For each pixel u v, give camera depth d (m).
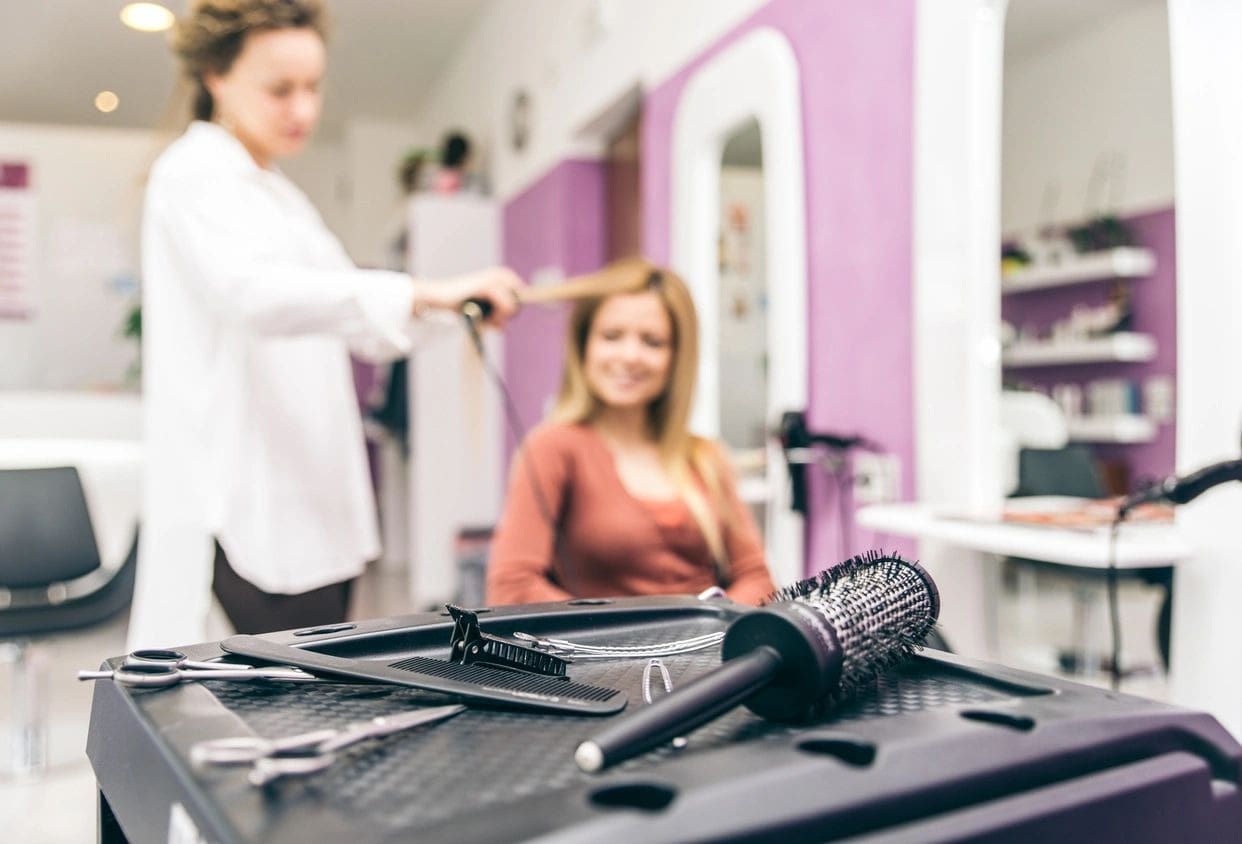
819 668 0.43
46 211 5.71
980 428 1.63
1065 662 1.43
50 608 2.37
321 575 1.37
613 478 1.34
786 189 2.15
